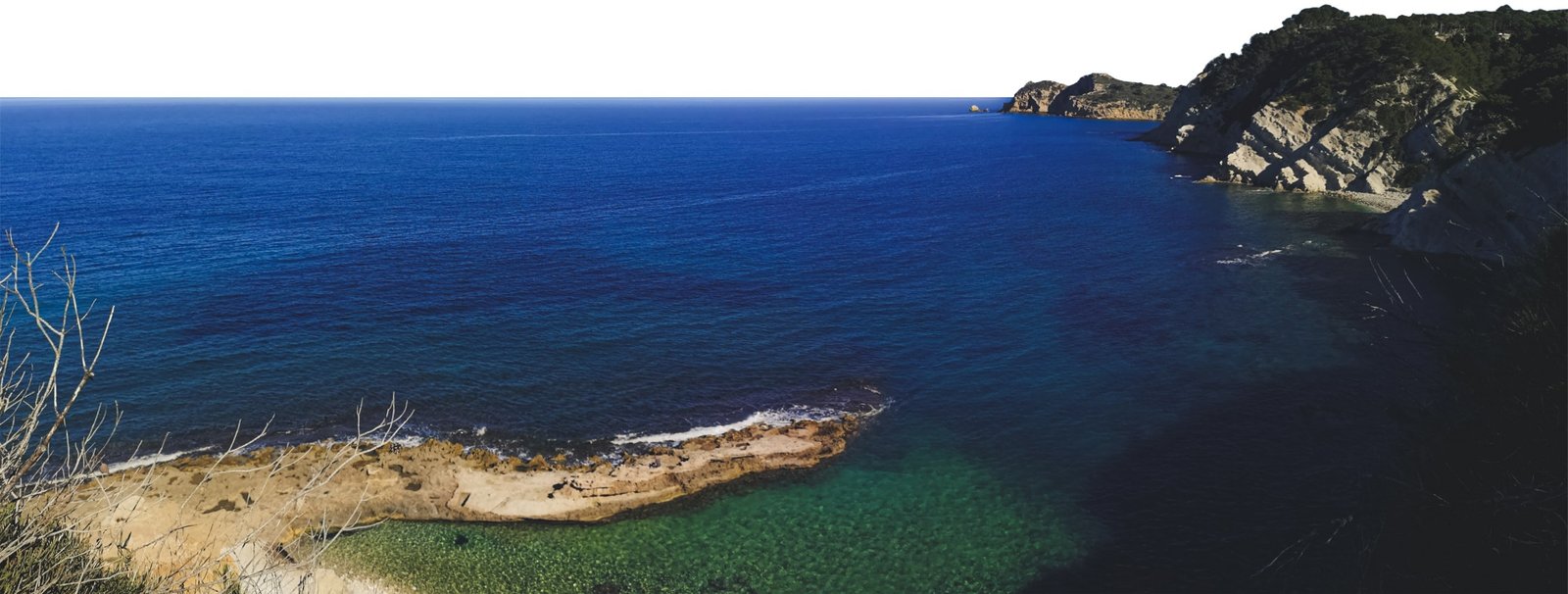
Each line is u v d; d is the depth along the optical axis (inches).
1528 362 551.5
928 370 1523.1
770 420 1326.3
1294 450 1162.6
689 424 1309.1
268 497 1040.2
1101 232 2758.4
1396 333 1606.8
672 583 938.7
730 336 1705.2
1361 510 697.0
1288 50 4963.1
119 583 336.5
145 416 1291.8
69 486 353.7
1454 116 3265.3
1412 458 649.0
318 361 1530.5
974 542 997.8
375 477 1109.1
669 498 1095.6
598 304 1920.5
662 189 4047.7
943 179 4382.4
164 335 1642.5
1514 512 502.0
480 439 1254.3
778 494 1105.4
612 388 1439.5
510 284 2085.4
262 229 2765.7
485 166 5221.5
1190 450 1181.1
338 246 2509.8
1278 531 978.1
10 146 6333.7
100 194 3538.4
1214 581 907.4
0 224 2753.4
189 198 3464.6
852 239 2714.1
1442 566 578.2
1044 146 6476.4
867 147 6899.6
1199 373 1455.5
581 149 6781.5
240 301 1881.2
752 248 2568.9
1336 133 3526.1
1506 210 2122.3
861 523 1039.6
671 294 2012.8
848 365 1547.7
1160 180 4082.2
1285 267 2201.0
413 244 2566.4
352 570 952.9
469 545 1002.1
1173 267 2244.1
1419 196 2407.7
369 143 7239.2
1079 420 1300.4
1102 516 1037.8
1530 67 3363.7
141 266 2198.6
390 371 1492.4
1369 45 3912.4
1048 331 1718.8
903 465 1177.4
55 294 1898.4
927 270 2268.7
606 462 1178.0
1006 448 1219.2
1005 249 2524.6
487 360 1555.1
